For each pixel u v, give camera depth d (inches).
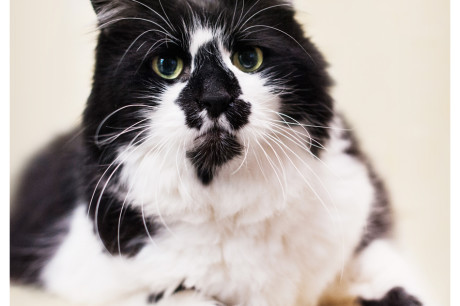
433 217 19.1
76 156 18.4
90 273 16.7
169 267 16.1
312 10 19.0
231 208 15.8
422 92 19.9
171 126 15.0
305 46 16.5
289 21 16.3
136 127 15.3
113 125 15.7
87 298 16.7
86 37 19.2
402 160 19.6
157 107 15.2
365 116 19.9
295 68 15.9
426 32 19.9
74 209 18.3
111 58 15.8
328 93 16.7
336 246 17.1
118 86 15.5
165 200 15.8
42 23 20.0
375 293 17.6
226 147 15.2
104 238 16.4
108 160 16.0
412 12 20.0
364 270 17.8
